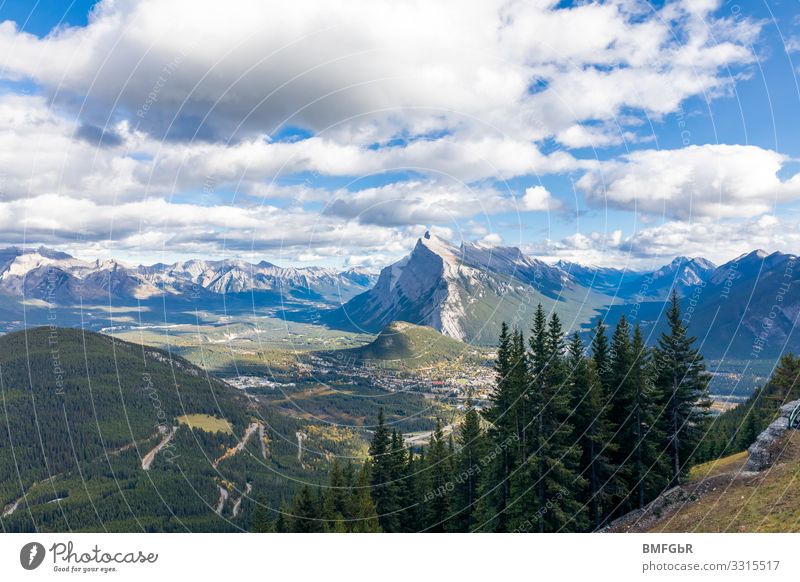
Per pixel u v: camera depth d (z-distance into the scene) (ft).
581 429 142.72
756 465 130.93
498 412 142.92
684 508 125.80
